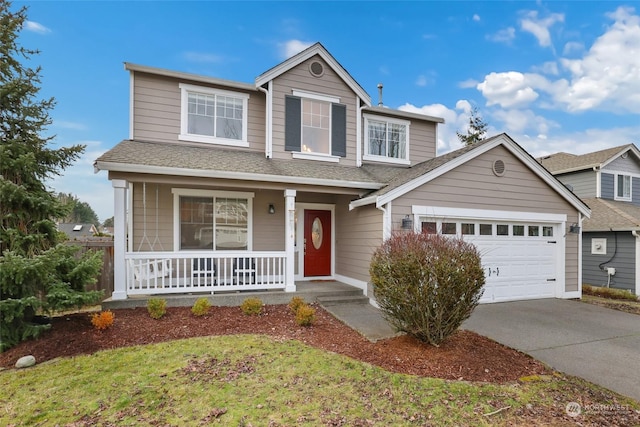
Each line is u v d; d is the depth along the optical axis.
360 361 4.50
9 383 3.85
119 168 6.68
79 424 3.06
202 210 9.08
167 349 4.85
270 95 9.51
